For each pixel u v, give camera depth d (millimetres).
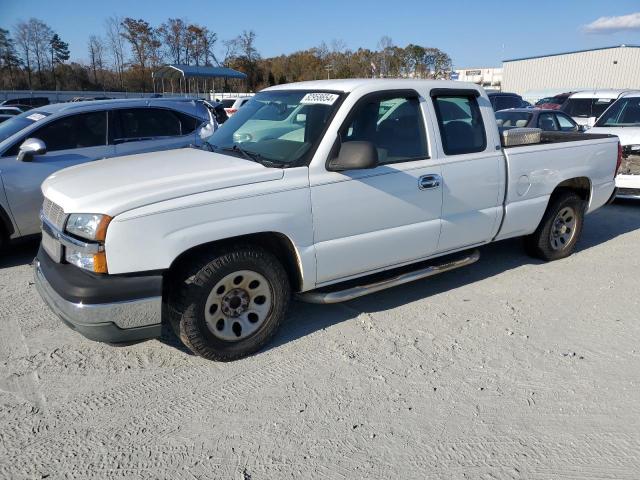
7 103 29547
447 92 4488
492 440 2875
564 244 5816
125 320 3207
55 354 3799
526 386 3373
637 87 45719
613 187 6039
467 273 5430
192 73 32438
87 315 3137
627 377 3477
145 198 3201
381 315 4418
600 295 4840
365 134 3986
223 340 3594
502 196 4871
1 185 5652
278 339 4016
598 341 3969
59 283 3283
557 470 2656
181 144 7004
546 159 5164
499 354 3771
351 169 3660
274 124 4219
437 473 2639
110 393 3328
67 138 6285
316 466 2689
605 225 7434
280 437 2910
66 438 2908
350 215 3902
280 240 3762
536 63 51531
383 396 3277
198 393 3324
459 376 3490
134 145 6688
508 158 4836
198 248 3479
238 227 3430
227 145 4320
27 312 4496
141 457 2760
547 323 4266
